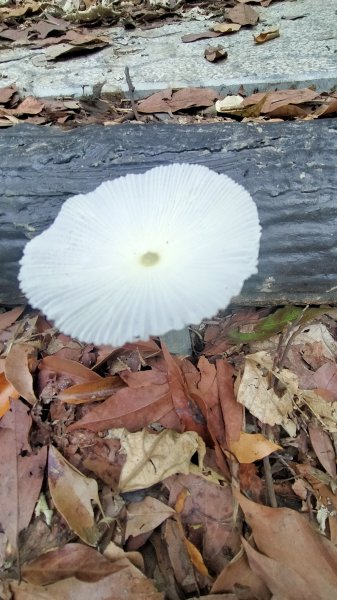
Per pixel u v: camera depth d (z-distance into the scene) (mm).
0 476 160
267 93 306
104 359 190
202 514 155
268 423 173
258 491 160
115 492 157
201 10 447
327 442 173
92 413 171
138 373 181
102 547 147
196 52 374
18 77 353
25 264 148
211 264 136
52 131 228
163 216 156
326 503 160
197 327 210
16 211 202
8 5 483
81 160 209
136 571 140
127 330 128
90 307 135
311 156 204
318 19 406
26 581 140
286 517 147
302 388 184
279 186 199
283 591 138
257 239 137
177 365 179
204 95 313
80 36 397
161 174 164
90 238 154
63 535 151
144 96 331
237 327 206
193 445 161
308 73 322
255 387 179
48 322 209
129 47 394
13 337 202
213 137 214
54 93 330
